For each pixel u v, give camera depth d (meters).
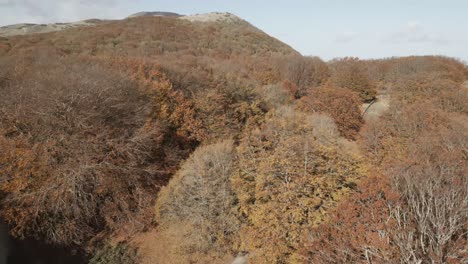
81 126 17.66
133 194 18.77
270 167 13.57
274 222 12.77
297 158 13.81
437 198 10.27
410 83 34.19
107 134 17.92
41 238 15.81
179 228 16.94
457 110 27.80
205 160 17.03
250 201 14.64
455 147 18.06
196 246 15.87
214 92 26.77
